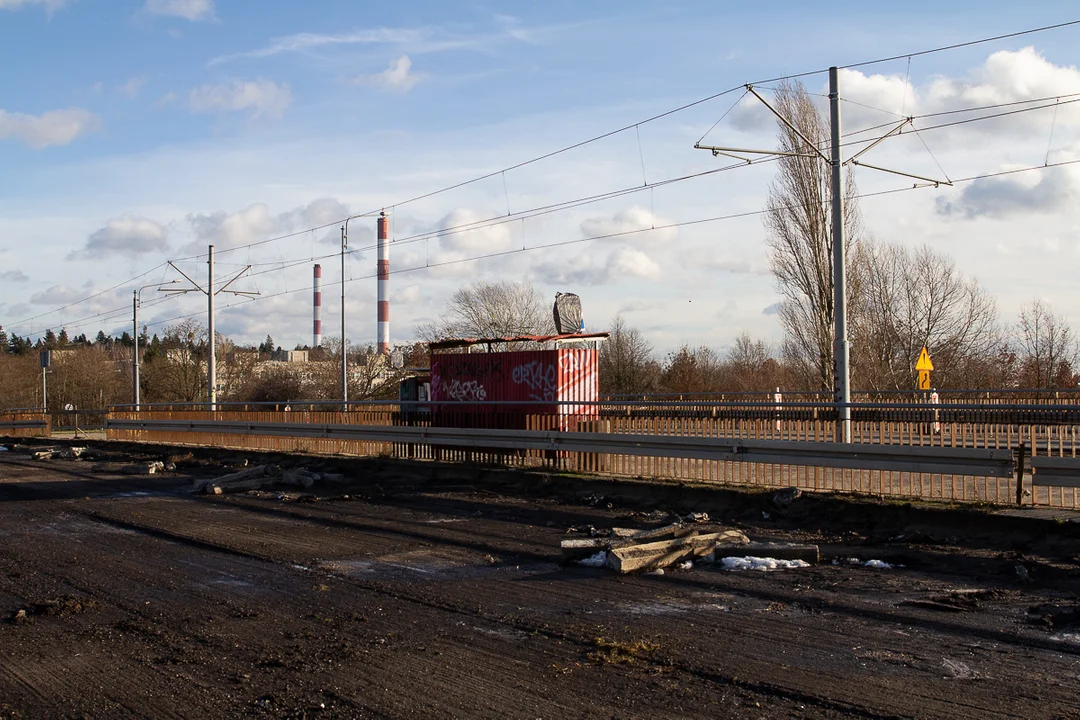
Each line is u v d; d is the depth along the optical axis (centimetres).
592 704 628
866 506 1311
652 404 1741
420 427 2189
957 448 1272
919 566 1054
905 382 3734
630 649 750
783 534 1273
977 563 1048
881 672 681
